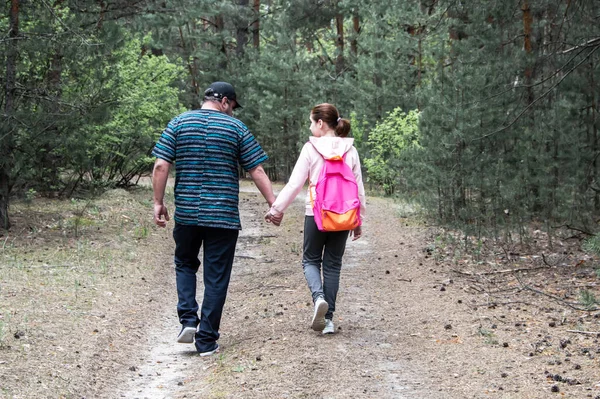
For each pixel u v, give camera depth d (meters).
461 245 10.15
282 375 4.57
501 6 11.60
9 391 4.12
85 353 5.12
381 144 18.19
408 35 20.58
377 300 7.12
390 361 4.98
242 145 5.31
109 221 12.06
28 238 9.83
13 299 6.48
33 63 10.21
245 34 29.34
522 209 9.73
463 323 6.05
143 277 8.24
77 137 10.20
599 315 6.17
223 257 5.33
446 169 11.41
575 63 10.75
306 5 26.20
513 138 10.85
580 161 10.15
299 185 5.54
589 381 4.41
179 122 5.29
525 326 5.91
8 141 9.48
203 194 5.22
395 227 12.45
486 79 11.02
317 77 26.19
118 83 11.62
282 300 7.04
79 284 7.36
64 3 11.87
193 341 5.50
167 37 26.80
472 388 4.38
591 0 10.68
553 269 8.40
